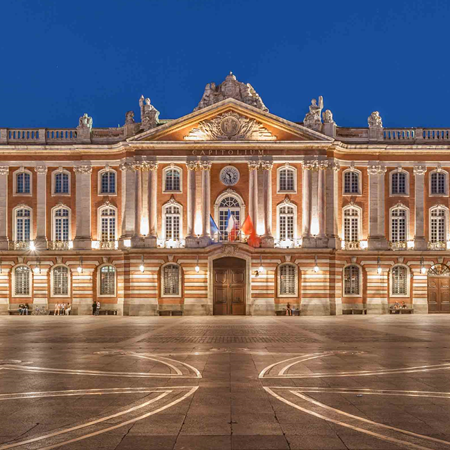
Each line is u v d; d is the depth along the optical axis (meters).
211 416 12.09
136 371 18.00
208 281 53.00
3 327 38.47
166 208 54.00
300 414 12.24
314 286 53.09
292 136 53.84
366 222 55.53
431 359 20.72
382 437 10.52
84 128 56.09
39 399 13.81
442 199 56.22
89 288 55.06
